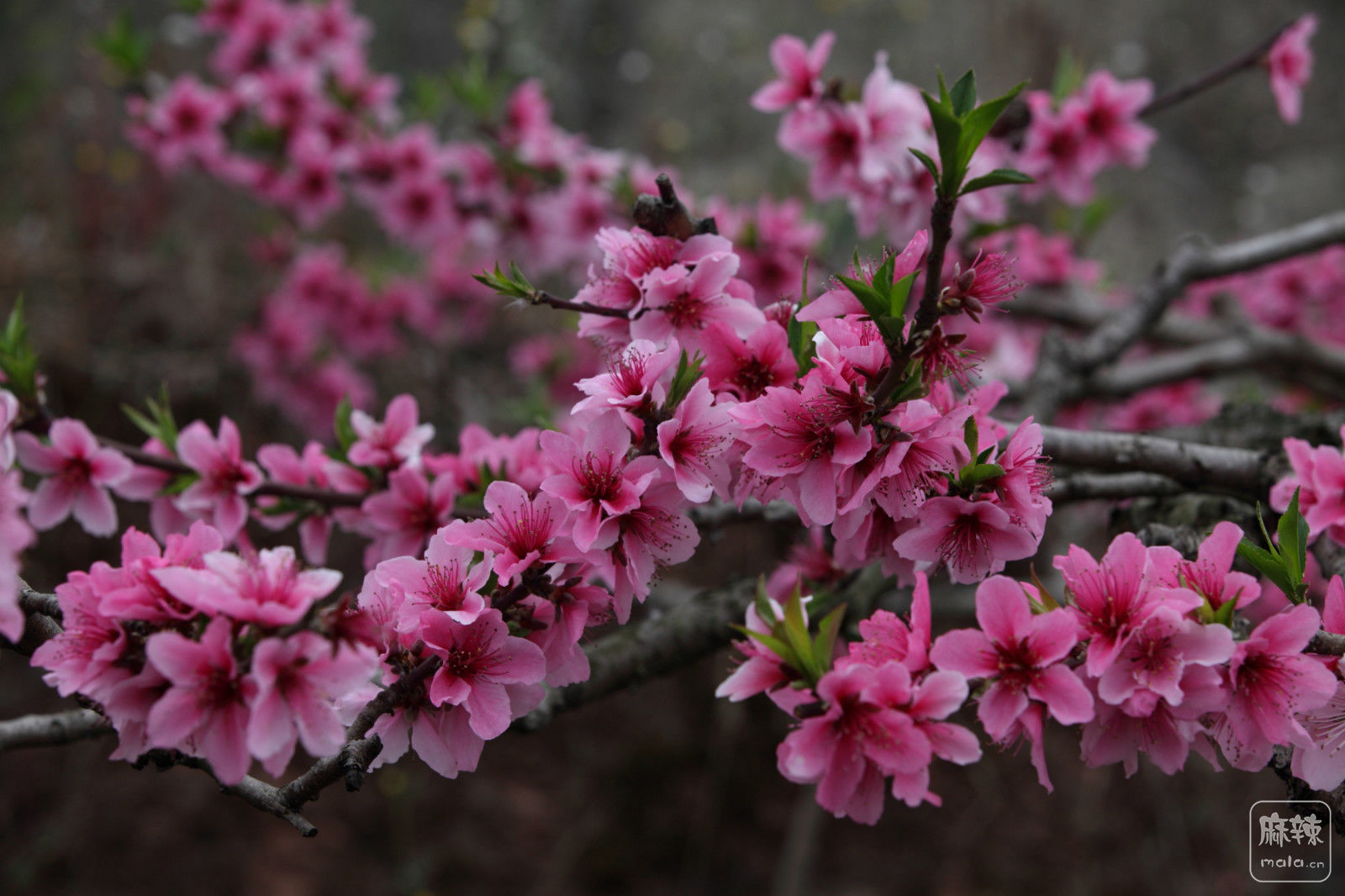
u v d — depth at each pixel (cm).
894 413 121
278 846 477
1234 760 122
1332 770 120
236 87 375
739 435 126
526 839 503
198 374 525
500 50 559
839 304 123
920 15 626
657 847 506
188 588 105
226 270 562
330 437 471
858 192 235
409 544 196
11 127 585
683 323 140
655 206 143
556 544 126
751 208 535
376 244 577
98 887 444
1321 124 680
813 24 655
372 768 128
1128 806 543
